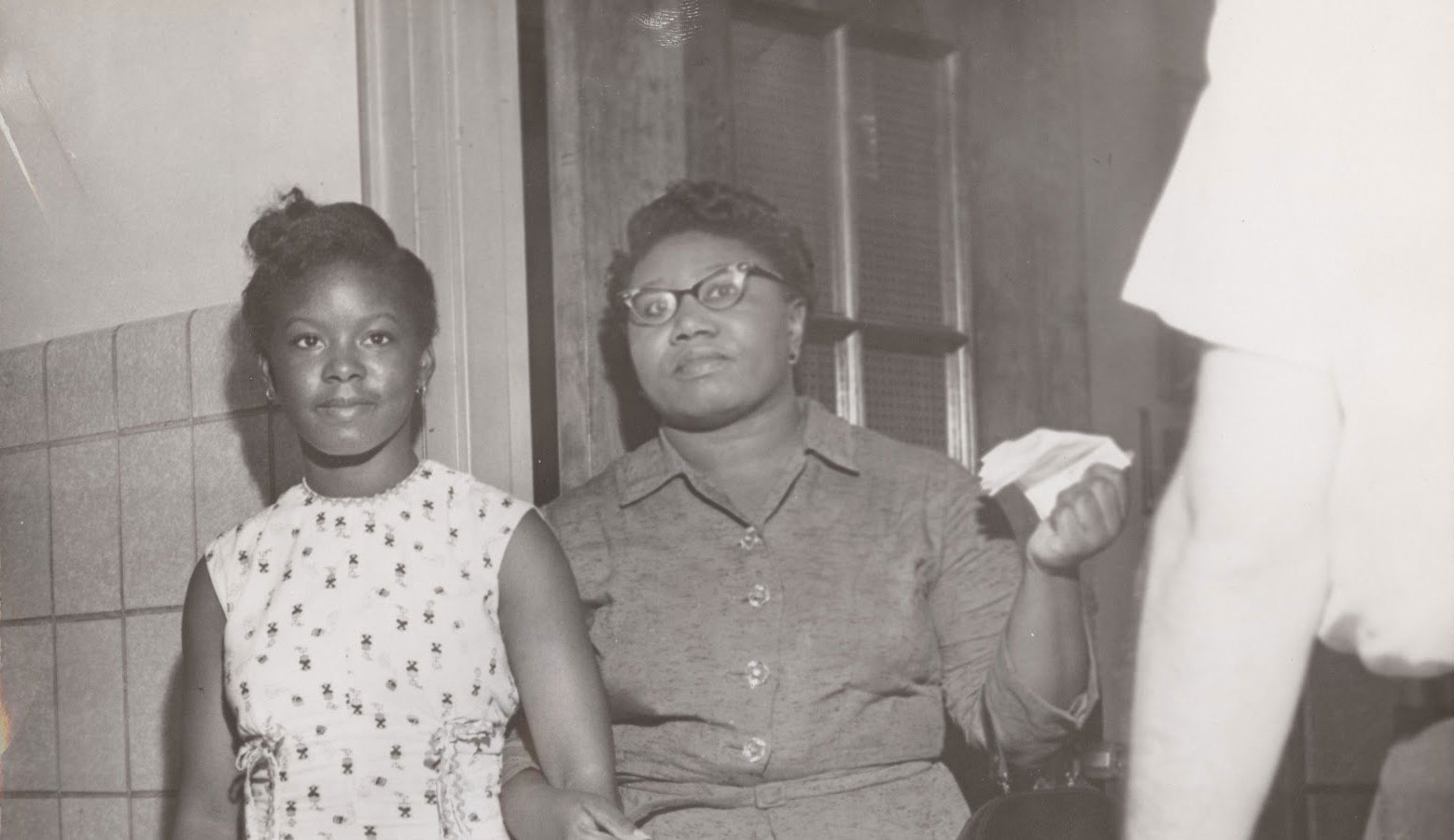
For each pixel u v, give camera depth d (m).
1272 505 0.86
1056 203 1.97
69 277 1.79
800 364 1.76
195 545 1.64
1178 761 0.90
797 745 1.29
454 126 1.58
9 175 1.82
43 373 1.78
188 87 1.69
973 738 1.29
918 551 1.34
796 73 1.79
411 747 1.17
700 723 1.31
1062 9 2.00
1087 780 1.40
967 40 1.90
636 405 1.67
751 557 1.35
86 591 1.72
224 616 1.24
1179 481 0.91
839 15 1.80
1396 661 0.87
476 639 1.20
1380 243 0.85
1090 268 2.19
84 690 1.72
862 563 1.34
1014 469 1.22
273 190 1.61
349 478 1.23
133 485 1.69
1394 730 0.89
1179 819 0.91
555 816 1.15
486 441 1.57
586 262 1.66
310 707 1.16
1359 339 0.85
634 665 1.34
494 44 1.61
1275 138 0.89
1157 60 2.26
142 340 1.69
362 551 1.21
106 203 1.76
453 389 1.56
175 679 1.65
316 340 1.21
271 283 1.23
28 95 1.81
